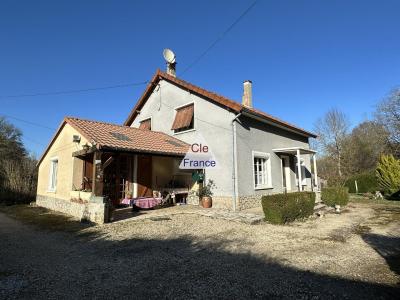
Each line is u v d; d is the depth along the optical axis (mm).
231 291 4168
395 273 4906
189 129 14797
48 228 9008
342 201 12969
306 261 5555
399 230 8695
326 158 38188
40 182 15930
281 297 3969
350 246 6711
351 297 3967
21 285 4441
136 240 7281
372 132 36562
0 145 33750
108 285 4418
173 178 14773
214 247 6598
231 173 12484
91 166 12242
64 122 13062
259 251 6262
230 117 12805
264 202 9625
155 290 4219
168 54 17594
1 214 12961
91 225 9195
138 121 18828
